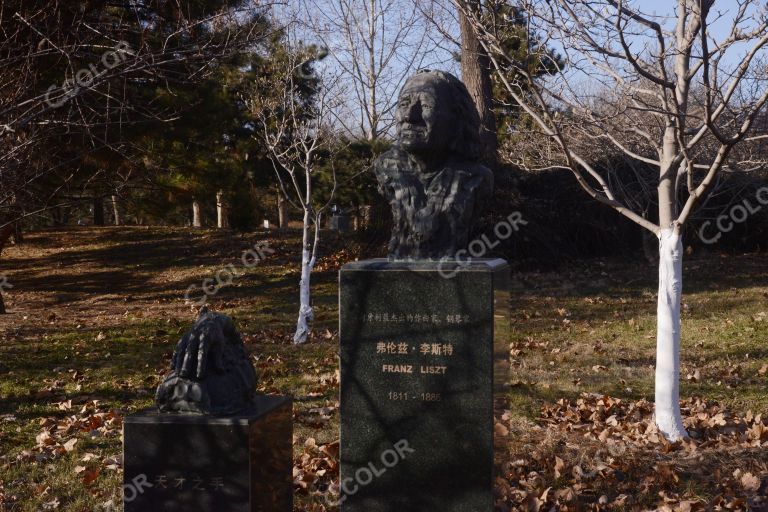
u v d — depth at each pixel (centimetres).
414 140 489
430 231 495
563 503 512
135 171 1248
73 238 2417
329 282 1686
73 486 557
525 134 1177
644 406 747
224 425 418
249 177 2005
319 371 918
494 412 462
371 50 2061
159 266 1984
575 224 1930
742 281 1569
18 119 727
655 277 1650
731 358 959
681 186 1658
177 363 443
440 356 464
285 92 1204
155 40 975
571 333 1148
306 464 584
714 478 551
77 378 911
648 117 974
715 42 591
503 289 506
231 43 966
